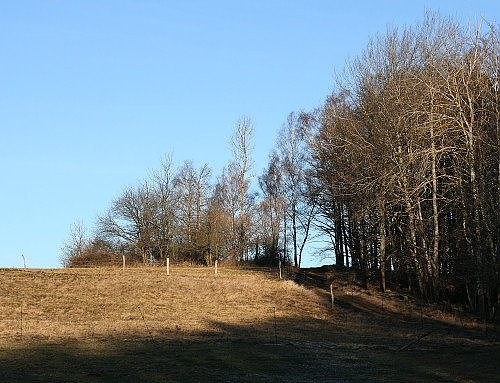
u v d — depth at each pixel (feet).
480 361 79.05
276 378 68.90
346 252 211.61
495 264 121.49
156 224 246.06
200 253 239.30
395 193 145.28
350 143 142.31
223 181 247.29
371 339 104.17
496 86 124.77
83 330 102.06
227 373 71.15
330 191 178.19
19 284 145.18
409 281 162.81
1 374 67.05
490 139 124.26
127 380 65.72
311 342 98.32
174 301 138.31
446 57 133.39
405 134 135.23
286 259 244.01
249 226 239.30
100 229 245.45
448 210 143.43
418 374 70.59
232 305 138.10
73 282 151.53
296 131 241.96
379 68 157.38
